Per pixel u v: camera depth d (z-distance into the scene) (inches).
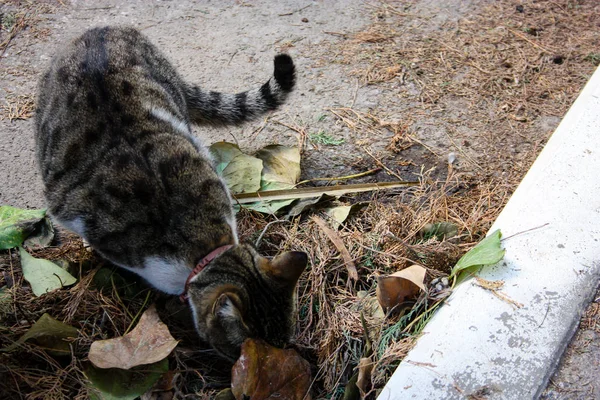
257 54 54.9
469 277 37.8
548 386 34.3
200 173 38.1
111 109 38.6
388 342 36.4
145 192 36.3
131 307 38.2
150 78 41.8
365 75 53.2
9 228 40.8
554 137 44.8
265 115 49.9
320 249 40.5
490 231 40.0
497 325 35.8
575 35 56.9
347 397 34.5
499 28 57.5
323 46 55.7
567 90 52.0
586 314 36.8
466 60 54.5
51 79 42.0
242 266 35.2
